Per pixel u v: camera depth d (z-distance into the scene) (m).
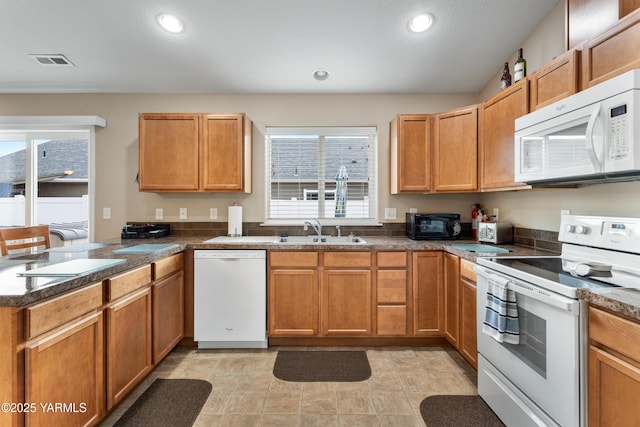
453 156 2.63
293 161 3.20
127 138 3.09
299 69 2.73
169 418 1.70
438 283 2.53
